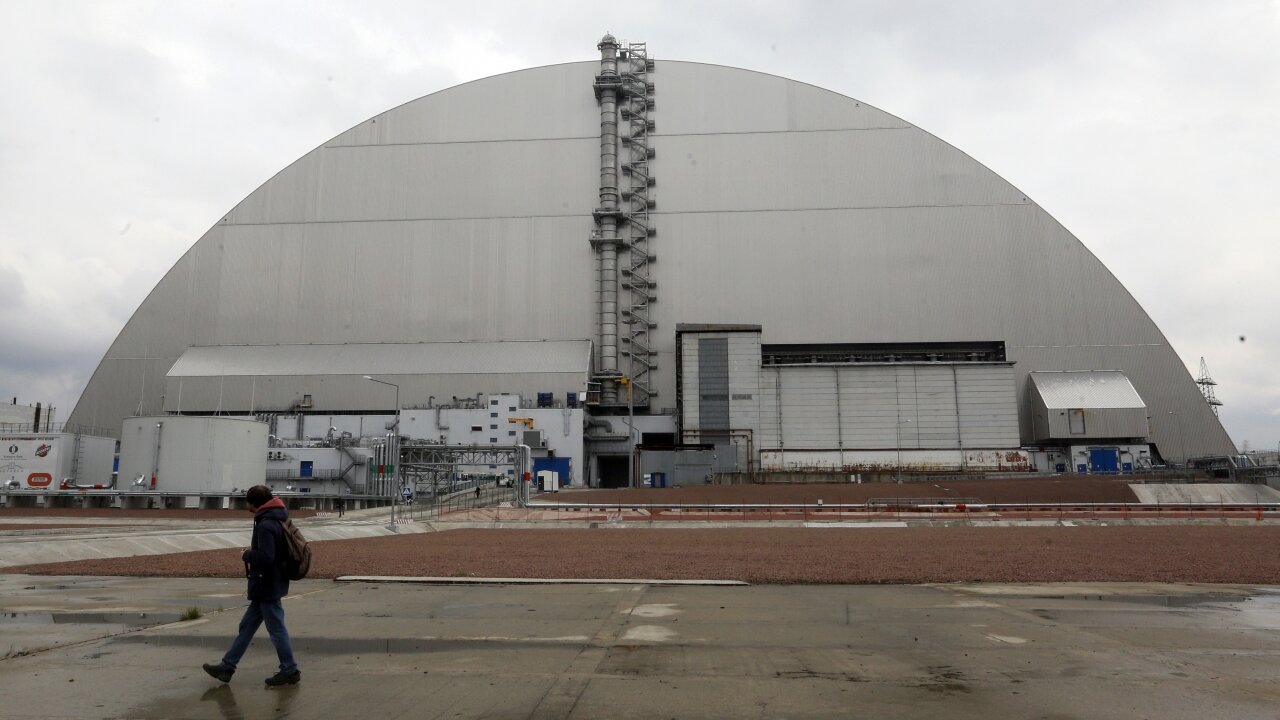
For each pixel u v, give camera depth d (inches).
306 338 4343.0
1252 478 3083.2
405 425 3843.5
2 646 433.7
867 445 3841.0
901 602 609.0
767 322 4239.7
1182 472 3243.1
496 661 403.9
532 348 4215.1
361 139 4537.4
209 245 4468.5
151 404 4293.8
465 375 4069.9
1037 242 4234.7
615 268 4266.7
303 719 304.8
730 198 4375.0
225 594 644.1
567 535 1593.3
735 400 3912.4
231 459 2687.0
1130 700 330.3
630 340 4252.0
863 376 3912.4
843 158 4375.0
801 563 923.4
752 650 430.3
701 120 4466.0
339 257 4419.3
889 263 4252.0
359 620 527.2
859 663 398.9
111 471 3297.2
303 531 1455.5
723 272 4303.6
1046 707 320.5
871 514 2153.1
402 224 4434.1
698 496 2834.6
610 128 4365.2
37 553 936.9
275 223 4475.9
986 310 4183.1
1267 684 356.8
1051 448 3900.1
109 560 935.0
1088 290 4185.5
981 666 391.5
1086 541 1299.2
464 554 1075.3
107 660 399.9
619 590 688.4
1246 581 744.3
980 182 4303.6
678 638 464.1
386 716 308.8
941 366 3900.1
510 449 2810.0
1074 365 4111.7
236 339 4360.2
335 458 3521.2
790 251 4298.7
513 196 4424.2
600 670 384.5
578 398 3961.6
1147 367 4101.9
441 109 4539.9
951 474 3700.8
